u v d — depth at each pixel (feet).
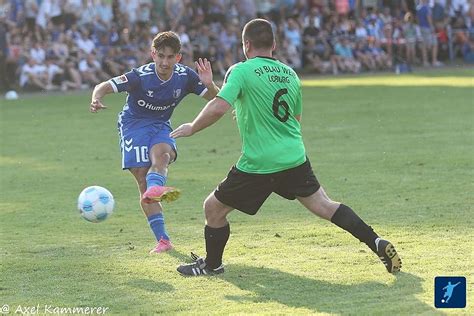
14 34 193.26
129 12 205.98
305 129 121.08
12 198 79.10
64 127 132.16
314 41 227.61
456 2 252.83
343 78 212.84
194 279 50.70
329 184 80.33
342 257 54.39
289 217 67.05
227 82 48.80
